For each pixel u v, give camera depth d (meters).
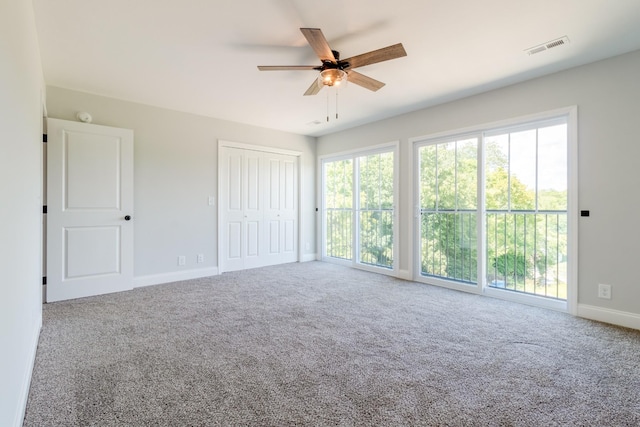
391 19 2.26
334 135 5.66
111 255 3.71
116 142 3.74
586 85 2.93
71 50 2.69
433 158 4.23
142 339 2.43
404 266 4.52
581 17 2.22
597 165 2.88
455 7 2.13
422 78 3.28
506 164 3.60
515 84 3.40
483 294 3.71
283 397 1.70
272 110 4.36
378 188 5.00
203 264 4.62
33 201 2.17
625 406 1.63
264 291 3.82
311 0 2.05
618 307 2.78
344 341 2.41
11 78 1.32
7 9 1.23
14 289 1.37
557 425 1.49
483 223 3.75
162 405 1.63
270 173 5.46
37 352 2.20
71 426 1.47
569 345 2.35
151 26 2.34
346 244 5.56
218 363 2.07
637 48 2.65
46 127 3.32
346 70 2.59
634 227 2.70
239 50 2.71
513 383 1.84
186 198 4.44
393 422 1.50
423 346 2.33
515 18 2.24
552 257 3.27
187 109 4.31
